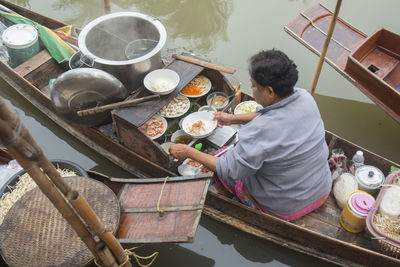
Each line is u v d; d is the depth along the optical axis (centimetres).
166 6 611
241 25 572
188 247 374
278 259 365
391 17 551
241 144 279
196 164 379
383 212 309
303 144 278
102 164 435
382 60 461
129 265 269
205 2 616
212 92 439
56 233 293
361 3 578
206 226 385
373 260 308
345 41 458
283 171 291
